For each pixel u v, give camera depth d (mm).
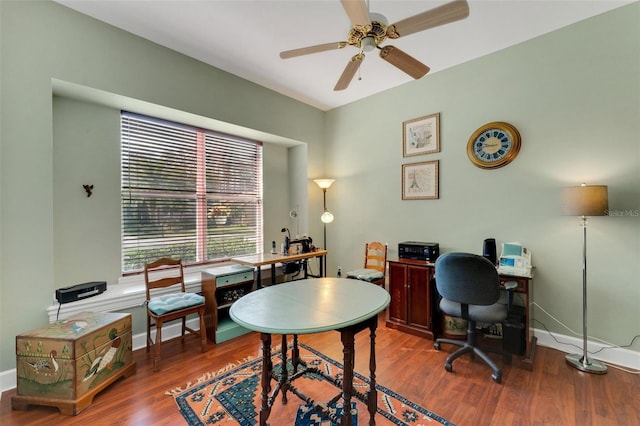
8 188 1941
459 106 3049
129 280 2760
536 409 1724
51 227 2113
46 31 2072
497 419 1641
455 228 3098
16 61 1963
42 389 1747
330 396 1890
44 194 2080
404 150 3496
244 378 2100
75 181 2469
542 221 2564
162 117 2971
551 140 2514
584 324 2229
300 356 2426
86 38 2238
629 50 2172
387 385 1990
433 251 2916
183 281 2746
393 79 3363
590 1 2129
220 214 3578
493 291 2012
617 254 2244
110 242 2666
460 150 3049
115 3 2107
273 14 2225
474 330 2273
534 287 2600
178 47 2693
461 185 3051
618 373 2102
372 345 1637
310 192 4211
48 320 2084
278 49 2721
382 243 3746
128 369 2111
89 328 1869
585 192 2053
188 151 3266
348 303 1656
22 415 1713
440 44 2668
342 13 2215
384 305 1631
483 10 2203
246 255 3566
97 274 2588
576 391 1896
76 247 2471
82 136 2508
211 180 3486
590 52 2322
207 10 2184
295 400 1860
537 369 2176
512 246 2576
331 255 4332
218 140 3564
